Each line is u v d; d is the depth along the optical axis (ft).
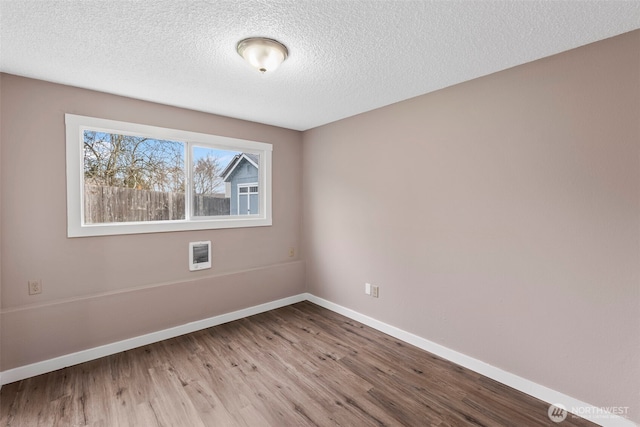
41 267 7.53
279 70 6.97
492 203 7.22
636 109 5.33
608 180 5.65
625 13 4.81
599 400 5.81
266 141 11.89
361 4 4.64
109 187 8.70
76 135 7.91
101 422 5.82
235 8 4.76
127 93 8.38
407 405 6.36
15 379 7.02
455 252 7.95
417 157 8.75
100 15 4.91
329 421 5.90
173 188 9.87
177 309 9.53
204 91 8.28
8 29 5.29
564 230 6.18
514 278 6.89
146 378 7.23
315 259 12.57
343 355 8.39
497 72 7.06
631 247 5.44
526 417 6.01
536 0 4.51
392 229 9.52
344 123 11.01
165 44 5.86
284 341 9.20
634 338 5.44
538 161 6.48
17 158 7.18
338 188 11.38
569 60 6.03
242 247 11.34
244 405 6.33
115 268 8.61
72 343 7.77
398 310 9.41
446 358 8.18
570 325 6.14
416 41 5.72
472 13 4.85
